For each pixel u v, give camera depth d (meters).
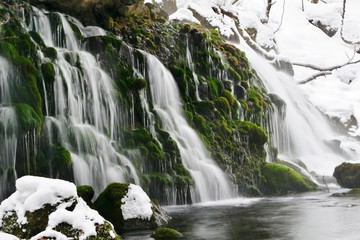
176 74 19.11
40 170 13.40
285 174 18.73
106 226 8.47
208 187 16.94
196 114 18.80
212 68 20.86
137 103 16.84
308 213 13.35
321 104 29.73
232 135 19.02
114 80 16.75
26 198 9.18
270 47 32.47
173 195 15.77
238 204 15.70
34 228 8.84
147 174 15.57
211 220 12.54
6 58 14.01
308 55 35.81
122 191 11.69
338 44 38.56
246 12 33.34
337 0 44.62
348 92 32.47
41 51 15.23
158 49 19.41
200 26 24.03
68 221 8.42
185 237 10.48
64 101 14.87
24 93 13.91
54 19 16.75
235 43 27.80
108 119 15.95
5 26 15.23
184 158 16.95
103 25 18.78
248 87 22.14
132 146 15.90
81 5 18.02
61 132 14.27
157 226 11.59
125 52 17.50
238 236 10.53
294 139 24.61
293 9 41.44
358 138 28.53
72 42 16.98
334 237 10.24
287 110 25.38
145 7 21.12
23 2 16.48
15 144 13.07
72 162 13.81
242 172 18.52
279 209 14.30
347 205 14.58
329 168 23.05
